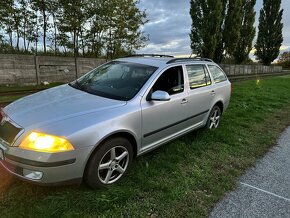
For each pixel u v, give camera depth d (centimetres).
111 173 318
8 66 1538
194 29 2877
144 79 382
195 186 341
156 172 357
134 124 334
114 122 305
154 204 293
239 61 3953
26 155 259
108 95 358
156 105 369
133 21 2592
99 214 267
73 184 288
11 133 274
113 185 319
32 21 2084
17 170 270
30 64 1652
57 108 304
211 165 409
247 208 303
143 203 293
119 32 2534
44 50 2208
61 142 262
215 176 374
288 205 315
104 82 401
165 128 398
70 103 321
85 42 2439
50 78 1798
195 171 379
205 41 2783
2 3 1841
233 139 521
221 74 598
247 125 646
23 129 268
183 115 436
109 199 286
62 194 291
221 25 3094
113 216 267
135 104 342
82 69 2044
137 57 480
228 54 3300
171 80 415
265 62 4956
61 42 2253
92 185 299
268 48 4834
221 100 567
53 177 266
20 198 281
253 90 1355
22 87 1437
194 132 534
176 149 443
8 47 1998
